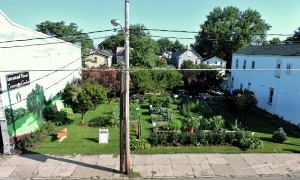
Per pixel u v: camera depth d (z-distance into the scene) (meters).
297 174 9.69
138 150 11.77
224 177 9.43
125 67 8.77
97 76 23.02
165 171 9.84
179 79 27.75
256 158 11.12
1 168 9.91
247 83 24.78
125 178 9.29
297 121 16.27
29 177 9.24
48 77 16.64
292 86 16.84
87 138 13.47
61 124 16.00
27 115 13.47
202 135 12.56
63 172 9.66
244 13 51.44
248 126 16.30
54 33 43.09
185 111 18.98
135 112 18.09
